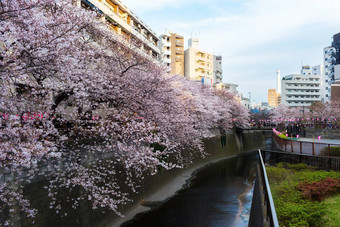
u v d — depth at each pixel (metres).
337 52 71.38
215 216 15.19
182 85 22.95
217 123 37.78
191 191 20.44
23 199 7.85
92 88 9.31
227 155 40.88
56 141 8.51
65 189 10.02
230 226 13.80
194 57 69.25
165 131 13.82
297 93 97.44
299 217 6.87
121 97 10.63
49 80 8.48
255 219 8.34
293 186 10.21
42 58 6.94
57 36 7.21
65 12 9.30
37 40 6.73
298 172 12.72
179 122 15.52
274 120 72.38
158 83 12.14
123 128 9.94
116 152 13.94
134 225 13.45
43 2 6.99
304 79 98.94
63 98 9.80
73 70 7.98
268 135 77.38
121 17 28.94
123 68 12.25
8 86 6.75
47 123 7.59
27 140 6.81
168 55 57.81
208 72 73.00
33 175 8.22
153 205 16.53
